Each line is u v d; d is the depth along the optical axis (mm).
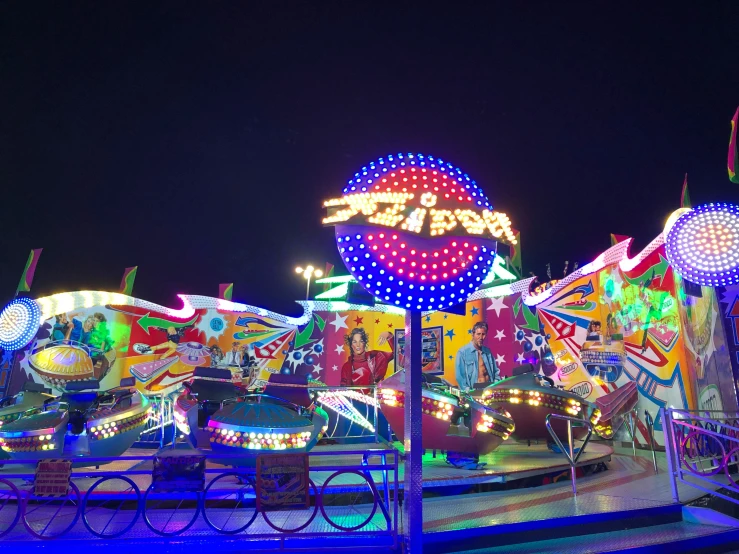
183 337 14336
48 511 5926
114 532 5070
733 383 8258
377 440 9711
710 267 6961
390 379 8633
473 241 5141
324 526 5324
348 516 5680
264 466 4938
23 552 4742
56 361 13469
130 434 7230
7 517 5684
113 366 13742
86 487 6449
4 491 6289
